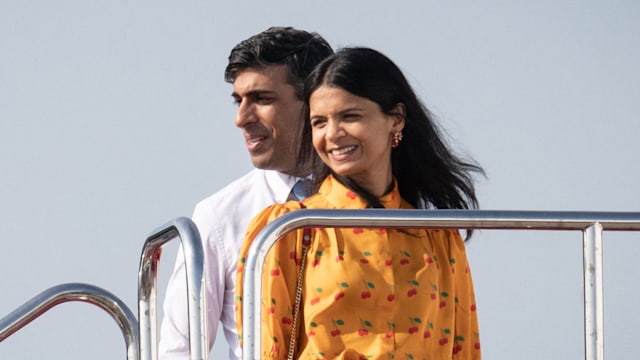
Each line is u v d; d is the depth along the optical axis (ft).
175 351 34.24
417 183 30.99
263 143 34.99
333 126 29.09
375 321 27.99
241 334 28.02
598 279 28.68
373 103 29.19
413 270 28.66
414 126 30.48
